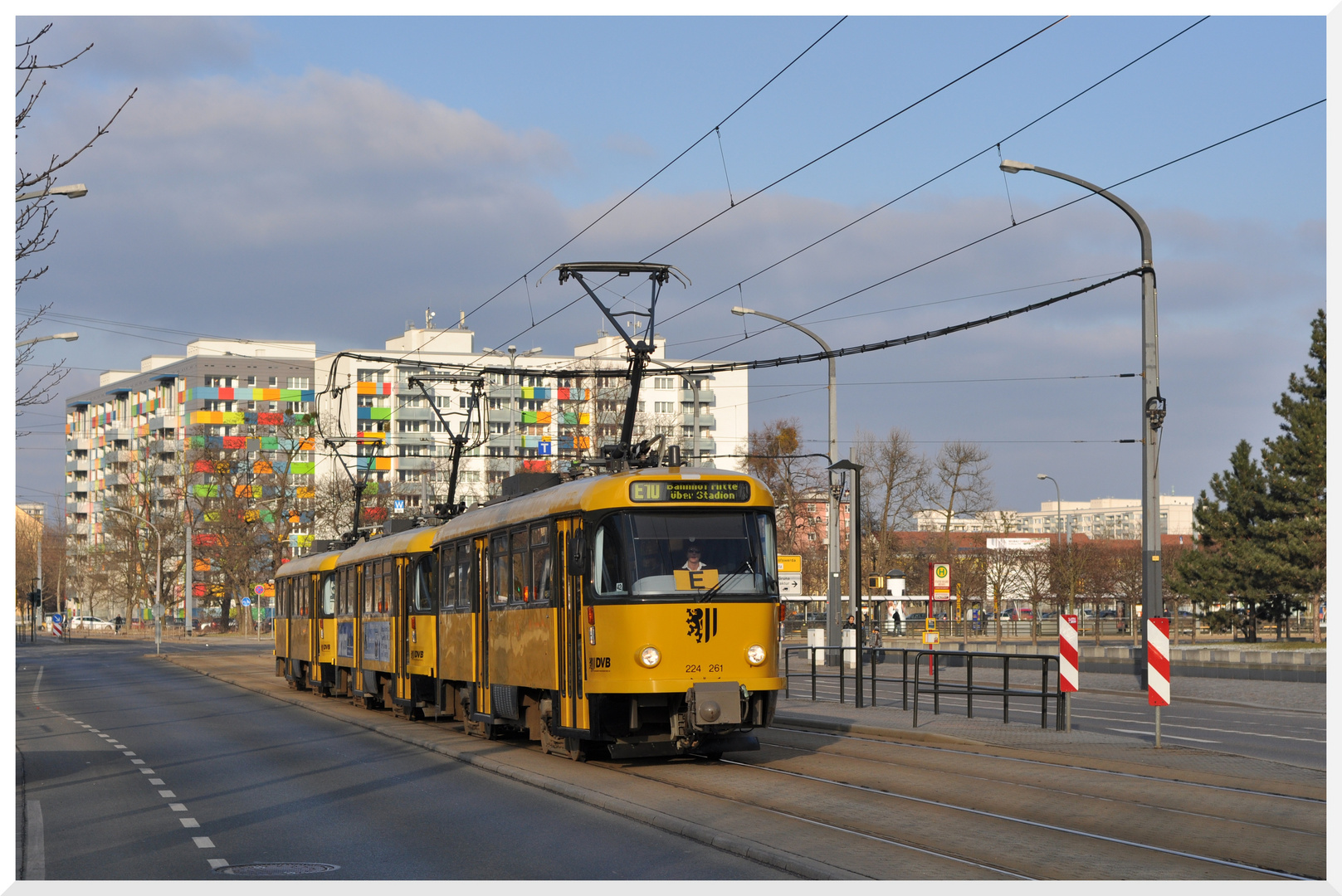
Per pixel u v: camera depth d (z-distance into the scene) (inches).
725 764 668.7
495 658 802.8
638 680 643.5
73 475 7076.8
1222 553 2198.6
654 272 979.9
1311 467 2086.6
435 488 4810.5
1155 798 531.5
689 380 1553.9
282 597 1669.5
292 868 423.8
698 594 652.7
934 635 1563.7
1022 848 426.3
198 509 3937.0
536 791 596.7
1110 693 1261.1
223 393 5782.5
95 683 1782.7
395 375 5132.9
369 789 623.8
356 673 1210.0
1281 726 896.3
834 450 1588.3
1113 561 3265.3
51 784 669.9
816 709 1013.8
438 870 413.7
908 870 390.9
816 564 3272.6
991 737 773.3
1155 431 1104.2
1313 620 2367.1
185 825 524.1
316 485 3408.0
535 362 5265.8
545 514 722.2
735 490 675.4
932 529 3853.3
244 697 1418.6
